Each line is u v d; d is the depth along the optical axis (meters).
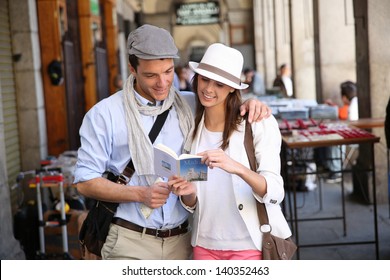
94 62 16.89
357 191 11.26
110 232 4.31
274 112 10.01
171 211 4.30
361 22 10.39
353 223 9.60
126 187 4.16
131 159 4.26
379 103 10.18
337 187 12.23
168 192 4.06
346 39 13.71
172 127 4.31
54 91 11.28
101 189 4.18
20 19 10.46
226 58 4.11
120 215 4.29
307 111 9.86
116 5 22.31
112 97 4.32
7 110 9.98
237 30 35.50
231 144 4.23
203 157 3.93
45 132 11.09
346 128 8.20
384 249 8.28
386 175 10.51
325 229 9.38
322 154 10.96
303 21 18.05
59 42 11.39
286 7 23.55
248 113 4.24
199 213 4.26
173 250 4.37
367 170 7.38
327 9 13.68
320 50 13.80
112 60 21.45
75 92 14.48
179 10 39.84
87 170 4.23
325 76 13.82
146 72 4.07
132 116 4.24
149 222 4.26
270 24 28.92
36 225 8.03
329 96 13.86
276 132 4.24
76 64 15.17
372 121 9.38
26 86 10.56
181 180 3.93
